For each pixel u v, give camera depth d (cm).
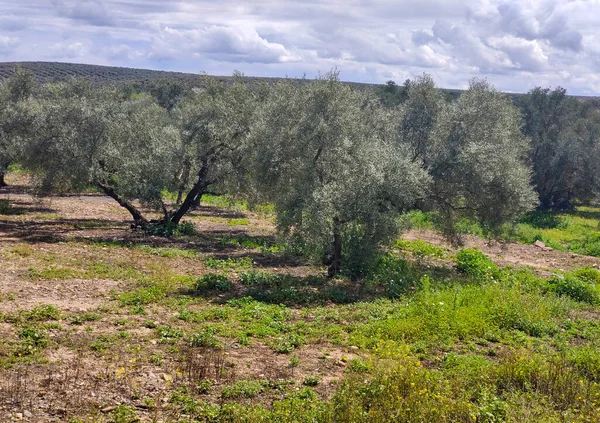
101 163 2302
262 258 2011
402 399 774
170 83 6819
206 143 2339
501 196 1859
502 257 2434
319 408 753
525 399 834
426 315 1235
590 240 3003
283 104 1975
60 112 2194
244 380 856
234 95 2361
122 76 11050
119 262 1691
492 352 1090
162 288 1418
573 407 824
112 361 893
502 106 2450
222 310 1250
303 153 1825
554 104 4866
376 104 2847
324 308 1373
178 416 725
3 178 3638
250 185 2317
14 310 1106
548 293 1647
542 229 3559
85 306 1207
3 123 2588
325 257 1830
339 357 1009
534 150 4591
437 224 1983
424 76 2112
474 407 774
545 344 1163
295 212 1678
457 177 1861
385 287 1623
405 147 1823
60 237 2055
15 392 739
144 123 2420
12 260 1557
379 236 1588
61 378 805
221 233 2562
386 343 1066
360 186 1591
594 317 1430
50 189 2219
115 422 690
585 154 4534
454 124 1981
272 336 1114
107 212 2925
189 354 958
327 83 1823
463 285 1631
